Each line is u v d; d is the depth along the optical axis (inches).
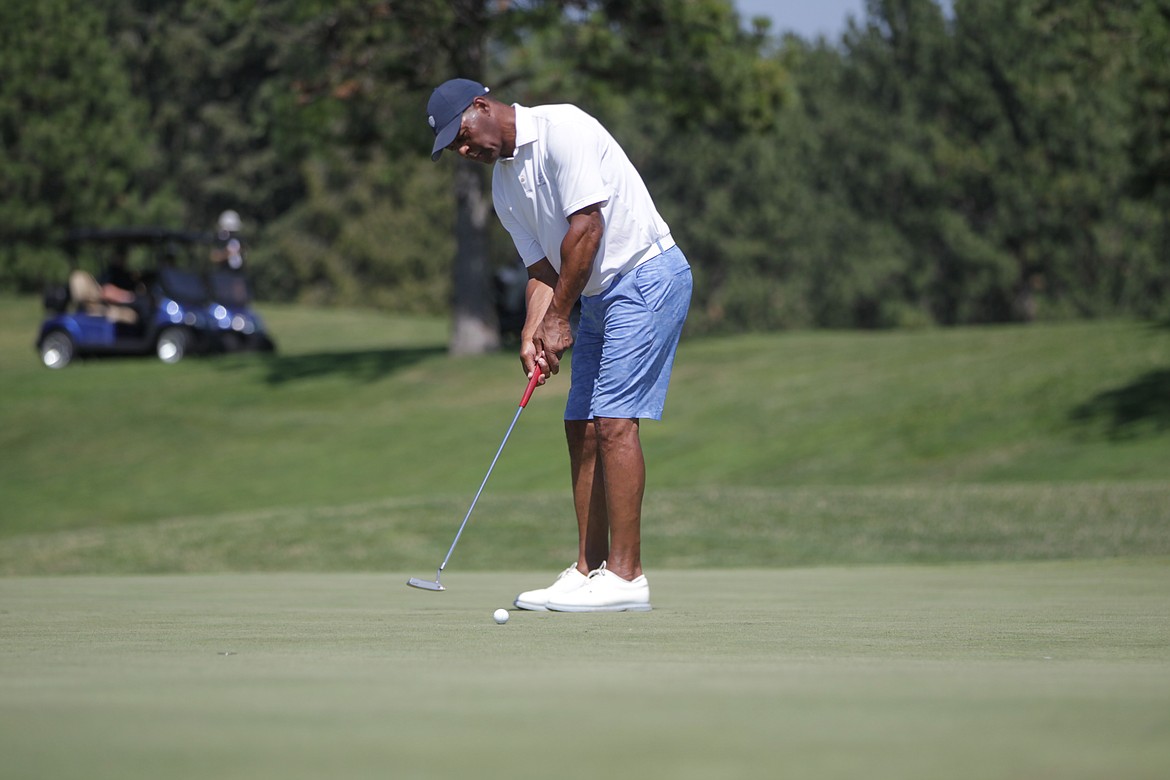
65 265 6269.7
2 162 6240.2
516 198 610.2
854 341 3565.5
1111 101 5733.3
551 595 591.8
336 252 7583.7
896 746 195.3
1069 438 2336.4
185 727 214.8
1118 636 439.2
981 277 6058.1
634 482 598.2
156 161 7332.7
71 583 927.7
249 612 583.2
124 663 331.0
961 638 428.5
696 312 6934.1
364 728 213.0
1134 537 1413.6
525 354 617.6
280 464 2731.3
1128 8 2437.3
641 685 272.5
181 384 3511.3
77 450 2920.8
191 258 4111.7
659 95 3257.9
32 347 4557.1
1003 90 6087.6
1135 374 2694.4
